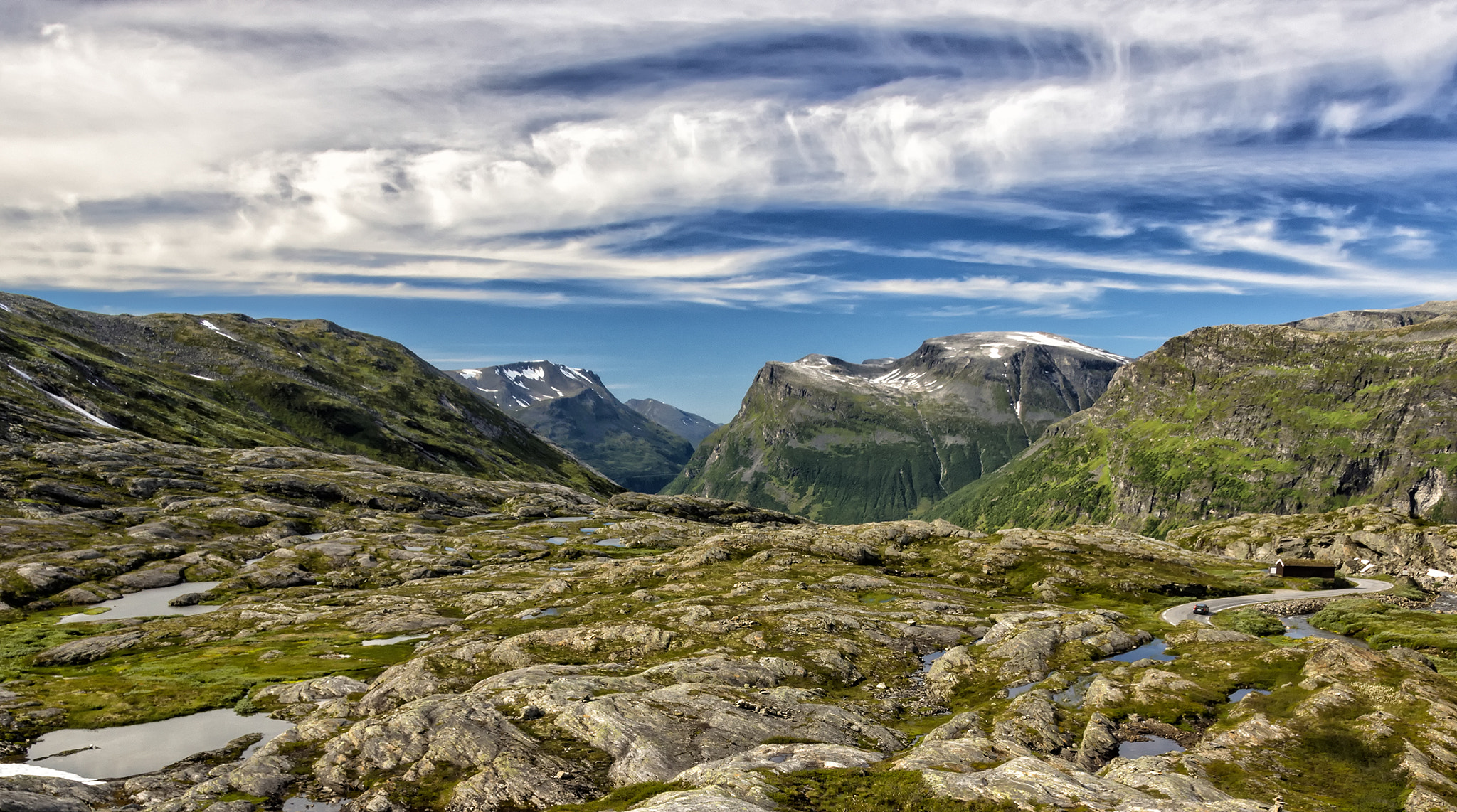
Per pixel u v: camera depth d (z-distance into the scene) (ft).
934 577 618.44
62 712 277.85
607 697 257.96
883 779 183.11
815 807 167.73
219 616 450.71
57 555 531.09
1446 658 384.47
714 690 278.26
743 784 176.14
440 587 540.11
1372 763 217.15
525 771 205.98
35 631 406.00
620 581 550.77
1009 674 330.34
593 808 178.29
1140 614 490.49
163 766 231.09
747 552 652.07
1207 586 574.15
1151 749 245.04
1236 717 263.70
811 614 418.92
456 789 198.59
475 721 237.45
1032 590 569.23
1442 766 209.87
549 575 591.78
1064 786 175.01
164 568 545.85
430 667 323.16
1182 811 160.04
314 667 342.85
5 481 638.53
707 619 411.54
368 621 441.68
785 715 259.19
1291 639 445.37
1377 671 281.74
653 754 213.46
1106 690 293.23
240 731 262.88
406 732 232.73
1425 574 626.23
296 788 207.92
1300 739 236.84
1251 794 198.80
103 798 203.72
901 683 327.06
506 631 407.23
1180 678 305.53
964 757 206.69
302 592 525.75
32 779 205.67
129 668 343.26
